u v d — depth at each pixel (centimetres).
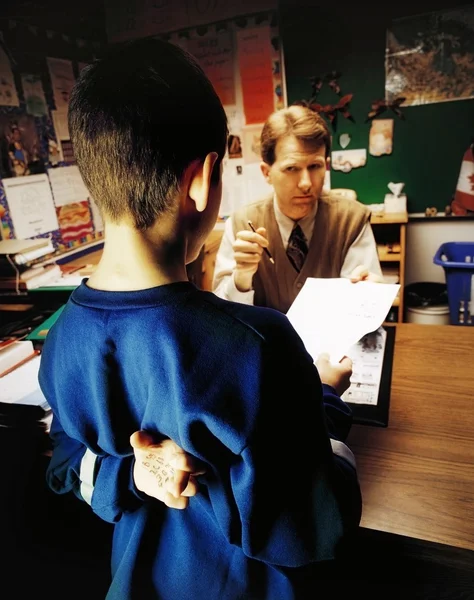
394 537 69
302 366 47
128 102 43
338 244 152
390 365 112
